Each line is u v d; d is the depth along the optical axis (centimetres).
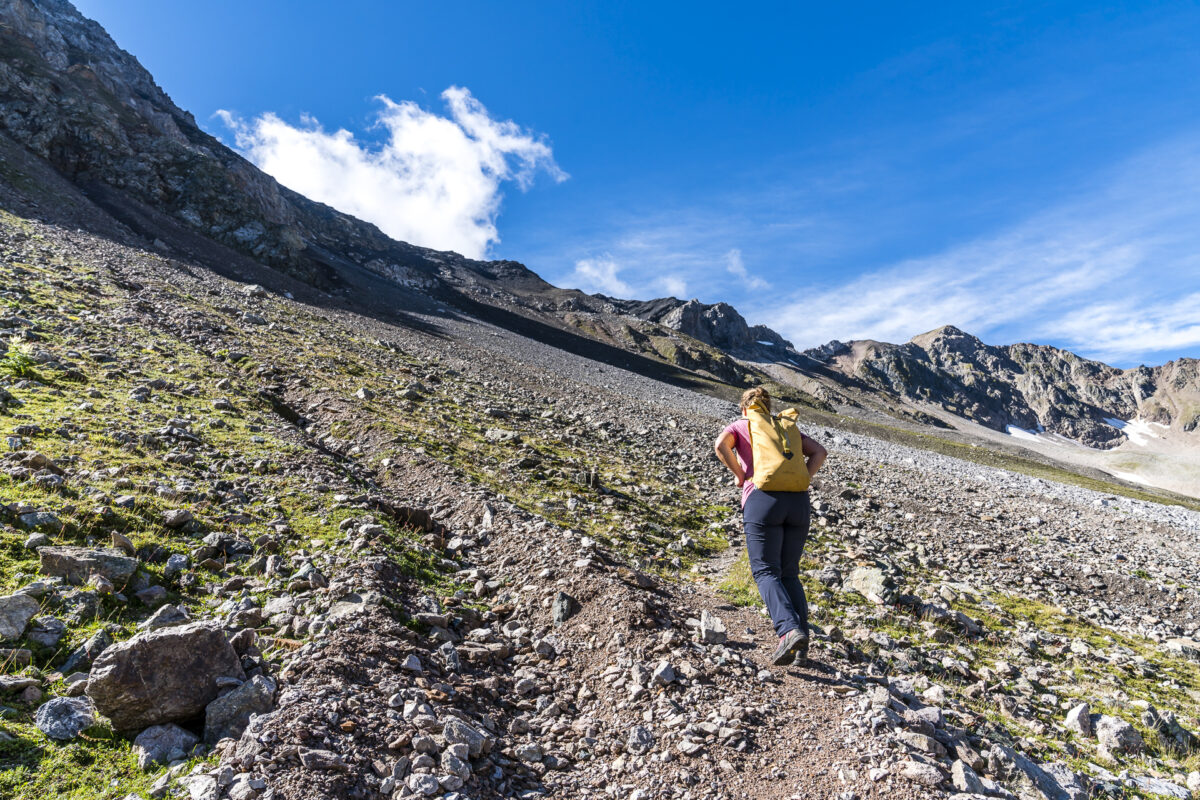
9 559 509
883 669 739
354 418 1450
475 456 1455
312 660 448
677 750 438
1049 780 490
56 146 6850
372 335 3600
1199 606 1584
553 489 1384
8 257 2002
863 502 2141
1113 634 1222
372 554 691
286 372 1745
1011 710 702
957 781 414
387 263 16888
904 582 1277
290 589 587
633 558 1027
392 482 1132
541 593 699
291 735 359
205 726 374
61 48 9288
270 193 13338
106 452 815
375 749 375
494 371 4003
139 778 336
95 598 484
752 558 566
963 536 1912
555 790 403
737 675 546
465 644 569
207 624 423
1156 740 696
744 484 589
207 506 734
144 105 11319
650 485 1695
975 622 1073
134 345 1508
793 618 523
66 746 347
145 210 6581
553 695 523
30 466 679
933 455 8825
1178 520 5709
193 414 1113
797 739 452
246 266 6625
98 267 2333
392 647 497
